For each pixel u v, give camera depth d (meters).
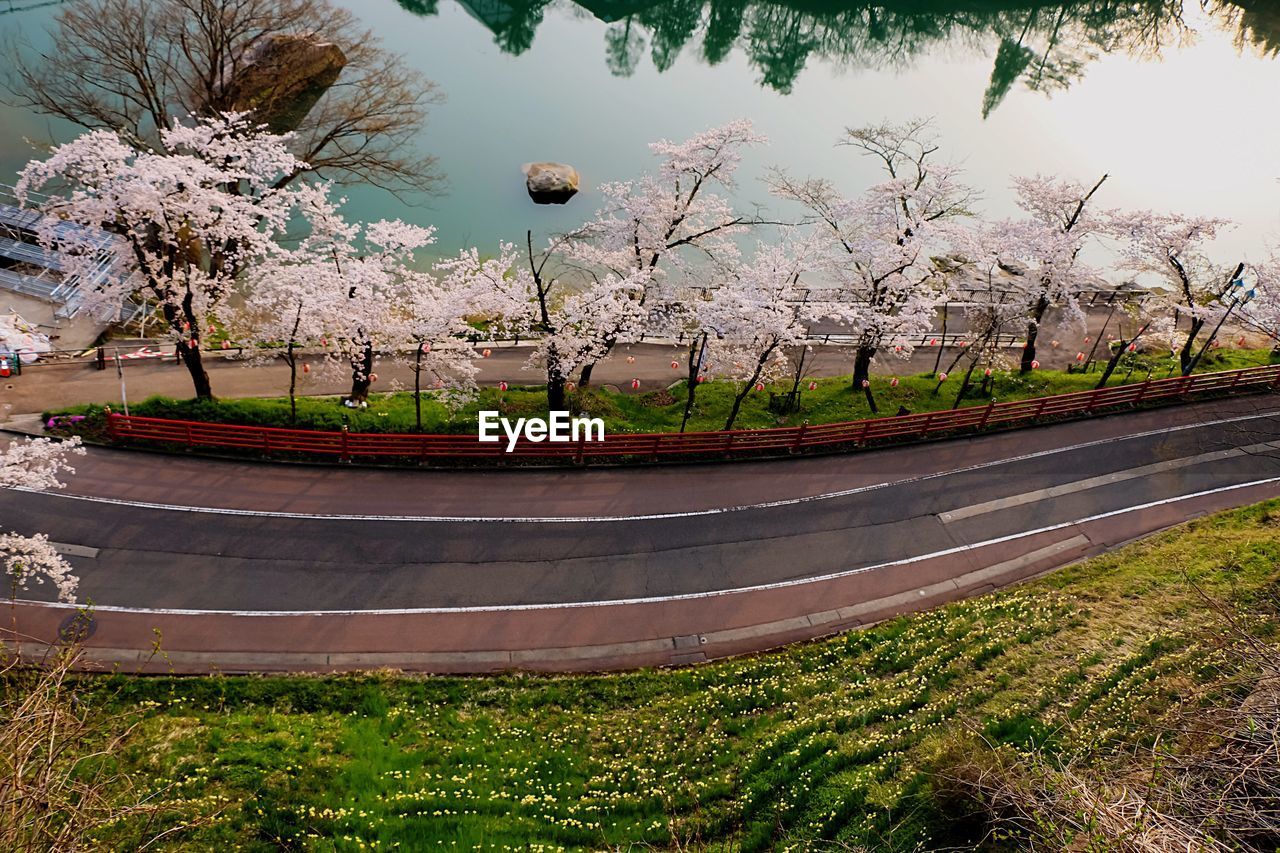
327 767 17.59
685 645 22.25
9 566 19.86
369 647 21.16
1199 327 35.19
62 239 29.77
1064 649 21.39
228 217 25.62
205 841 15.61
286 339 27.06
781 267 28.83
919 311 31.62
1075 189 35.44
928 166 32.66
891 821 16.36
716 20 69.81
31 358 29.75
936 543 26.45
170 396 29.36
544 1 66.50
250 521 24.19
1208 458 31.31
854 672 21.14
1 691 17.73
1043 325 42.94
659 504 26.78
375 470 26.70
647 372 36.56
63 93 35.28
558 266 36.69
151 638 20.59
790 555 25.41
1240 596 22.47
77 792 14.08
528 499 26.34
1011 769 15.04
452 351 30.33
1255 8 74.38
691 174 32.41
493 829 16.52
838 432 29.91
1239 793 13.12
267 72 40.38
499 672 20.92
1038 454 30.86
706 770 18.30
